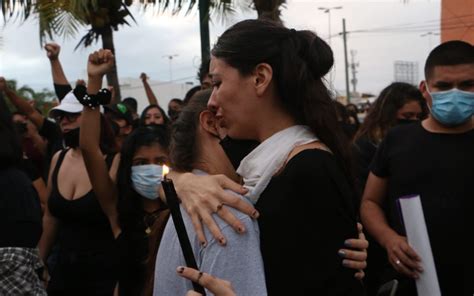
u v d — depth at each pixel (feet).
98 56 10.36
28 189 8.89
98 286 10.94
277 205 4.64
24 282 8.59
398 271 9.15
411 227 8.64
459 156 9.01
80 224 11.04
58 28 25.02
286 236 4.61
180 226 4.28
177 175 5.58
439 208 8.87
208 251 4.57
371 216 10.02
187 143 5.82
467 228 8.80
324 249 4.60
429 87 9.33
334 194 4.70
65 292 11.12
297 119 5.08
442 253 8.80
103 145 11.43
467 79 8.98
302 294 4.56
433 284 8.54
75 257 11.04
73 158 11.77
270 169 4.75
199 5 22.66
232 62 4.98
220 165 5.73
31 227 8.73
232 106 5.02
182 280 4.79
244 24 5.08
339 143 5.11
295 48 4.99
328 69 5.16
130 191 10.17
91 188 11.09
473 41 26.73
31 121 18.83
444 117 9.03
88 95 10.30
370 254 11.16
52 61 17.74
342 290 4.64
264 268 4.63
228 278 4.47
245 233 4.54
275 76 4.98
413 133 9.53
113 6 26.91
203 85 11.92
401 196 9.37
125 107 18.37
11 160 8.75
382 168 10.02
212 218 4.60
